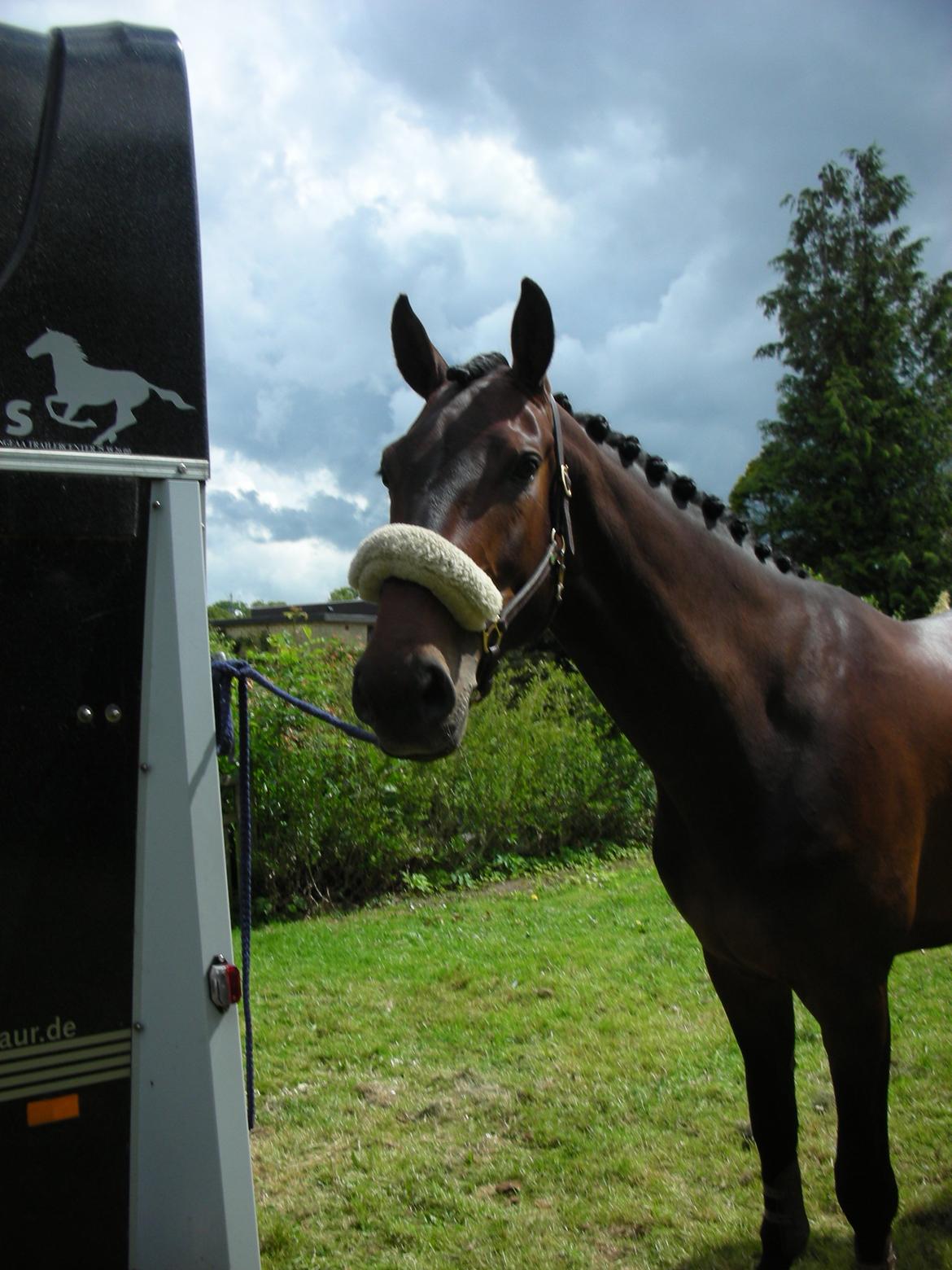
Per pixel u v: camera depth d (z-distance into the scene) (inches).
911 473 828.0
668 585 77.5
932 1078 136.6
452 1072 148.6
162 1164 59.8
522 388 71.9
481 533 64.5
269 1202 115.2
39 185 61.4
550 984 185.5
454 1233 107.3
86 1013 58.7
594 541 75.8
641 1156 121.3
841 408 815.7
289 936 223.9
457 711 60.9
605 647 78.0
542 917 234.5
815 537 839.1
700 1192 113.0
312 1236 108.0
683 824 84.3
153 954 60.2
